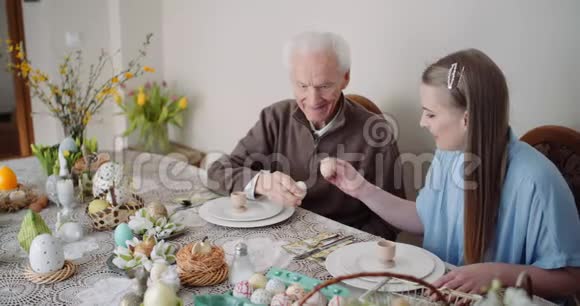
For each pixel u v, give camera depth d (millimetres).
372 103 1891
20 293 959
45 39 3006
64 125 1753
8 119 3121
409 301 851
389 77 2004
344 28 2125
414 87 1922
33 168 1835
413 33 1891
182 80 3062
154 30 3088
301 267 1063
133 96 2902
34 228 1107
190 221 1343
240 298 875
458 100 1111
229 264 1073
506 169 1158
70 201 1390
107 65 3088
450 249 1303
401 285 931
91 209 1275
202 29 2824
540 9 1562
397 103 1999
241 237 1234
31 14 2977
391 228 1677
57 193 1419
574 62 1519
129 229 1148
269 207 1402
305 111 1707
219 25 2707
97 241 1206
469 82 1091
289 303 823
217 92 2832
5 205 1396
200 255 994
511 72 1666
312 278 990
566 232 1074
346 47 1647
